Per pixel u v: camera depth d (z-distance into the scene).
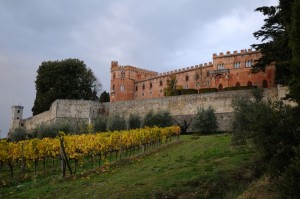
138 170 28.53
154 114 71.69
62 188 23.77
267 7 38.81
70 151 32.84
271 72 95.00
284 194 16.33
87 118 93.12
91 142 32.91
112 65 135.25
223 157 30.30
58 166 35.59
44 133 67.94
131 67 133.88
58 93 110.69
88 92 119.00
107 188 22.67
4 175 31.97
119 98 130.62
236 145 34.34
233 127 34.97
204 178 23.30
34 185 25.86
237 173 24.39
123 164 32.25
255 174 24.27
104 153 34.72
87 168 32.66
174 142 48.72
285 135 19.02
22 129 80.12
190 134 67.19
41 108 111.69
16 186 26.77
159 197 20.52
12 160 31.38
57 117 93.31
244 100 41.91
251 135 20.53
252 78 98.12
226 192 21.78
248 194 20.45
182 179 23.52
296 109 20.17
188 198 20.61
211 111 65.50
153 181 23.64
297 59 18.67
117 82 132.00
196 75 113.50
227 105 72.88
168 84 111.94
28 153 30.67
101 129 70.62
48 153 32.41
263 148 19.28
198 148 38.78
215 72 103.56
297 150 16.09
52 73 113.75
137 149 44.09
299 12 18.83
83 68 118.88
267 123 19.38
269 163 19.19
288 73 33.25
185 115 78.75
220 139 44.47
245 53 100.94
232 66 102.69
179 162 30.52
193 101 78.38
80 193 22.00
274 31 41.84
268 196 18.95
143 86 130.38
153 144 45.66
